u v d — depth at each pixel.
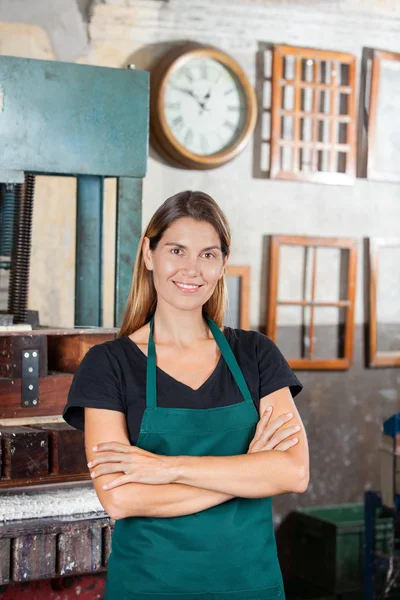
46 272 4.33
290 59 4.81
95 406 1.79
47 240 4.33
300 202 4.92
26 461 2.47
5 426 2.57
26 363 2.56
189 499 1.72
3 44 4.19
